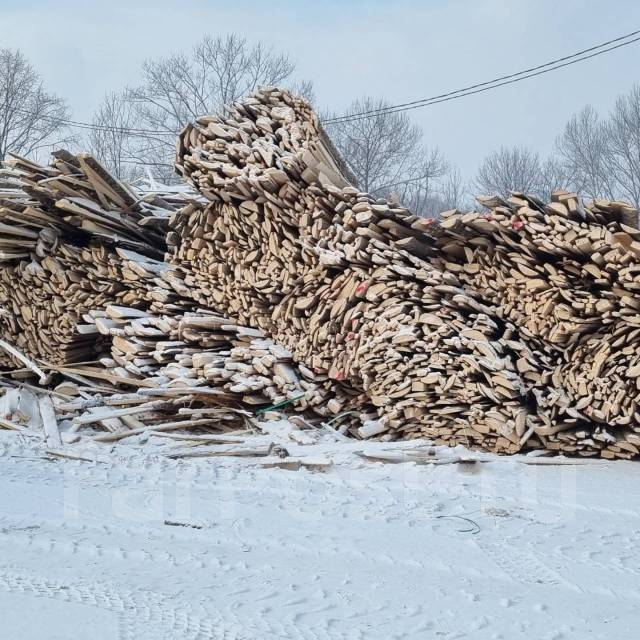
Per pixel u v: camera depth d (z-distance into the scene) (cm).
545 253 953
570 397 940
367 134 3878
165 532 680
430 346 989
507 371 944
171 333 1202
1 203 1289
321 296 1085
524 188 4203
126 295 1261
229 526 696
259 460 958
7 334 1386
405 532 679
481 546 640
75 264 1299
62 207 1240
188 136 1170
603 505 762
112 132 4091
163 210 1368
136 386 1232
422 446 964
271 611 500
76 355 1318
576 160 4031
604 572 580
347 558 611
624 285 883
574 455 957
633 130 3825
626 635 468
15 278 1352
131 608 502
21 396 1232
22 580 555
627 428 929
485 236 987
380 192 3825
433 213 4281
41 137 3869
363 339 1039
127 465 957
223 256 1170
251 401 1123
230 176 1117
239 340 1172
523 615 498
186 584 550
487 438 976
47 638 455
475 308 978
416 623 484
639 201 3784
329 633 467
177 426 1105
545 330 953
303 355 1111
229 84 3847
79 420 1110
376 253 1021
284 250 1106
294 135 1123
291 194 1081
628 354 902
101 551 625
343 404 1100
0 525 700
